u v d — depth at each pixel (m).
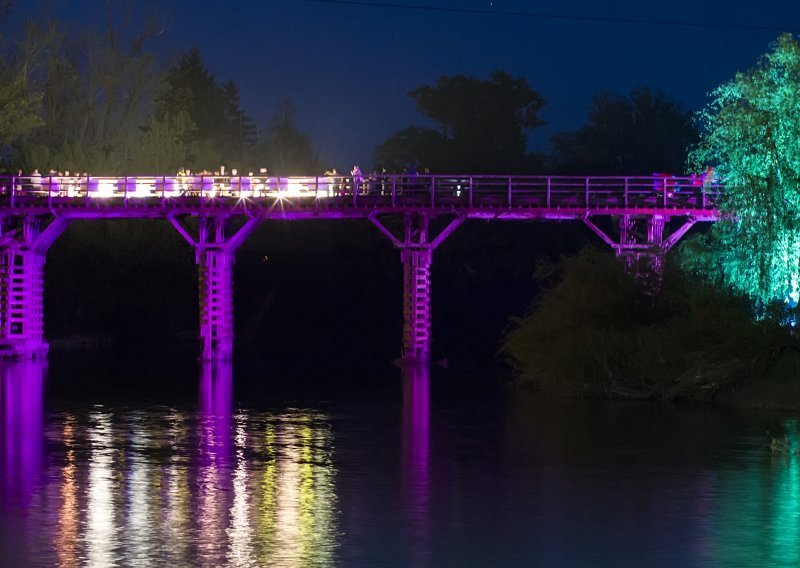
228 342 66.88
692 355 45.84
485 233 92.00
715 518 25.27
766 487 28.41
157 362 66.06
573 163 106.75
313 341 86.44
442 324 93.31
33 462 31.92
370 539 23.50
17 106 87.25
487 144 118.62
